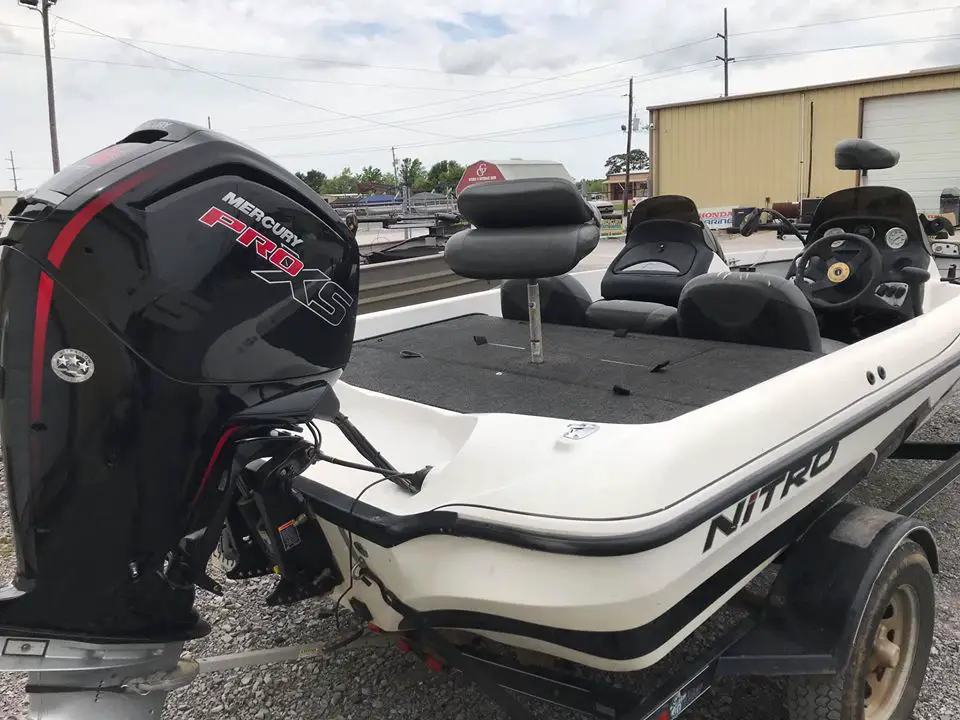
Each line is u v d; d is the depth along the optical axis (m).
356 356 2.60
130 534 1.42
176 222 1.34
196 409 1.40
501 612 1.63
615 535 1.50
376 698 2.47
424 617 1.79
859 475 2.42
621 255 4.13
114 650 1.48
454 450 1.89
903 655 2.25
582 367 2.35
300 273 1.49
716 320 2.70
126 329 1.32
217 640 2.77
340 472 1.93
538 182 2.17
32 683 1.44
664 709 1.80
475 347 2.70
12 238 1.33
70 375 1.32
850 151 3.71
